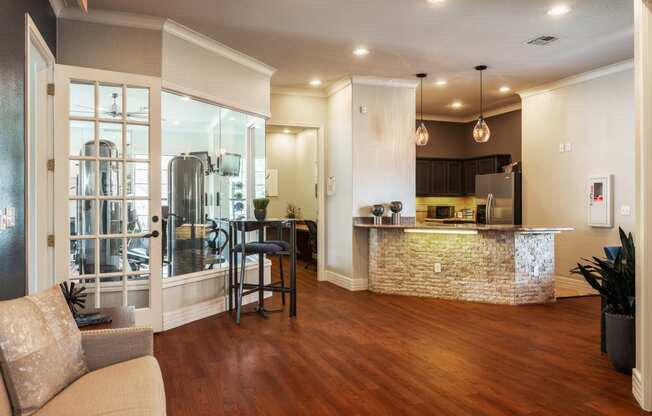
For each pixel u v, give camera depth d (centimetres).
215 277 527
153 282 432
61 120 389
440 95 764
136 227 427
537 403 287
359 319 495
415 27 468
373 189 670
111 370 214
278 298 605
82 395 186
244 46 519
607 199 595
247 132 589
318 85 697
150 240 431
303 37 494
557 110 676
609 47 527
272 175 1062
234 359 368
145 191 429
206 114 525
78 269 405
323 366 353
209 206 531
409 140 691
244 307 554
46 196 386
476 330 450
